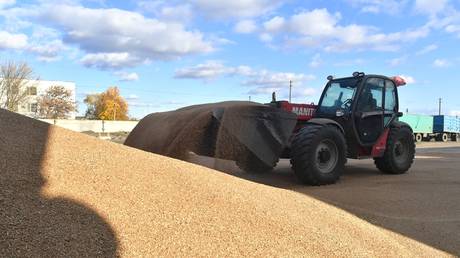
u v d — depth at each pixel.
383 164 10.08
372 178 9.41
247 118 7.98
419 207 6.94
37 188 3.65
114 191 3.97
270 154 8.12
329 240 4.39
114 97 87.50
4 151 4.02
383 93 10.05
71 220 3.41
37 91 79.88
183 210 4.03
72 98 83.81
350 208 6.40
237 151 7.87
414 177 9.63
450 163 12.65
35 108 76.38
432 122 46.50
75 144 4.66
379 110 9.91
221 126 7.77
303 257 3.94
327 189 7.89
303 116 9.56
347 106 9.60
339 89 9.92
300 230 4.39
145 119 9.56
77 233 3.30
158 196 4.11
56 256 3.05
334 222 4.99
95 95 89.19
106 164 4.39
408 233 5.67
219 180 5.01
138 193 4.06
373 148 9.76
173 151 7.99
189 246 3.58
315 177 8.10
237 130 7.87
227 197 4.52
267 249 3.88
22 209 3.35
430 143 39.75
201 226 3.88
